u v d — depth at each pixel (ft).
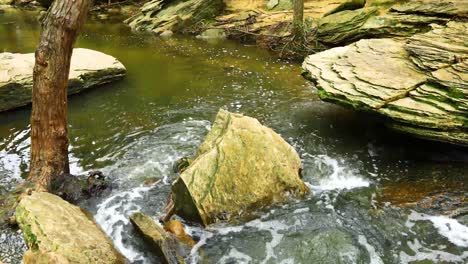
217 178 8.59
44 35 8.78
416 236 7.98
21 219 7.41
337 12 22.76
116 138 12.43
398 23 18.24
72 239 7.00
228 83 16.94
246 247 7.83
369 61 12.17
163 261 7.39
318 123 13.03
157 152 11.45
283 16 25.52
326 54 13.60
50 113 9.06
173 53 22.18
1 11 38.42
